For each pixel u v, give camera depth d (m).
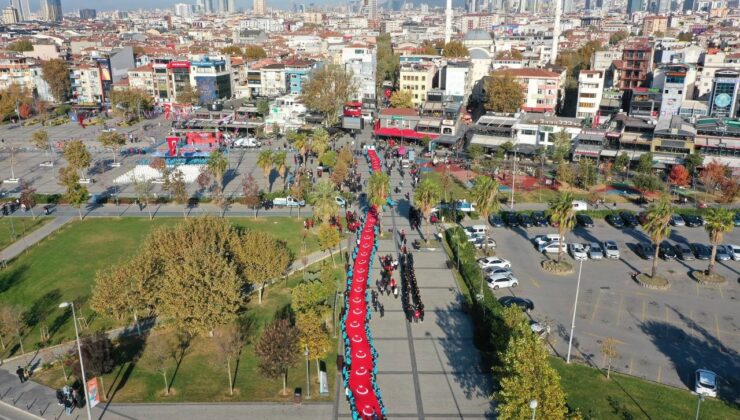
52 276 95.44
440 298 89.25
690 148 150.25
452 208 127.38
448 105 194.88
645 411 62.03
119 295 75.06
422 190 111.50
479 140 176.12
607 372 69.25
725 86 175.75
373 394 65.75
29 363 72.38
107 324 81.19
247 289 91.62
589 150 160.12
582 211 124.94
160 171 149.75
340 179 139.38
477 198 105.25
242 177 155.88
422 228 120.31
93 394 59.62
